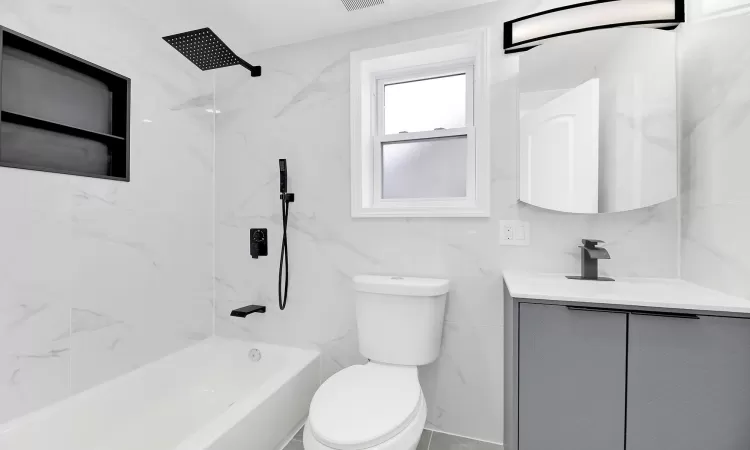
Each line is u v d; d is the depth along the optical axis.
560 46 1.55
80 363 1.42
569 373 1.14
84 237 1.44
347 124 1.89
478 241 1.67
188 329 1.97
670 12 1.42
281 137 2.02
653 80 1.44
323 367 1.94
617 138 1.48
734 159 1.10
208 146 2.12
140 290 1.68
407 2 1.66
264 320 2.06
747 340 0.98
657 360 1.05
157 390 1.68
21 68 1.26
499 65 1.64
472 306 1.68
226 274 2.14
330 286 1.92
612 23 1.49
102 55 1.50
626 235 1.49
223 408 1.81
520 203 1.61
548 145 1.56
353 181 1.86
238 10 1.73
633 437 1.08
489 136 1.64
